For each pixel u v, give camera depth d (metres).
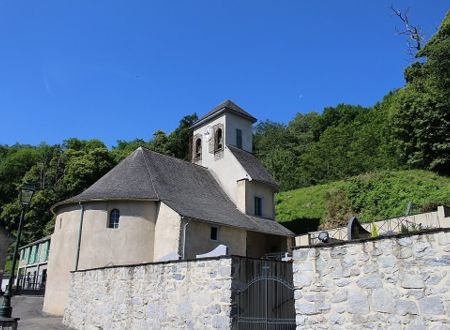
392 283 6.26
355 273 6.73
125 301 12.66
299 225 36.38
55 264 23.72
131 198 23.09
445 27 38.78
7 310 12.02
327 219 34.81
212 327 9.19
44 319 19.48
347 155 51.78
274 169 57.81
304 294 7.31
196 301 9.83
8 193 61.69
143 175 25.73
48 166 66.12
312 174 52.44
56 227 25.14
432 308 5.75
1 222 56.34
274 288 10.08
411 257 6.13
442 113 35.78
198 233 22.83
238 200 29.72
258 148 72.31
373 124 53.28
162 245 22.44
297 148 66.00
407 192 31.31
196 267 10.07
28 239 52.94
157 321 11.00
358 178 36.22
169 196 24.59
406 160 39.03
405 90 40.78
